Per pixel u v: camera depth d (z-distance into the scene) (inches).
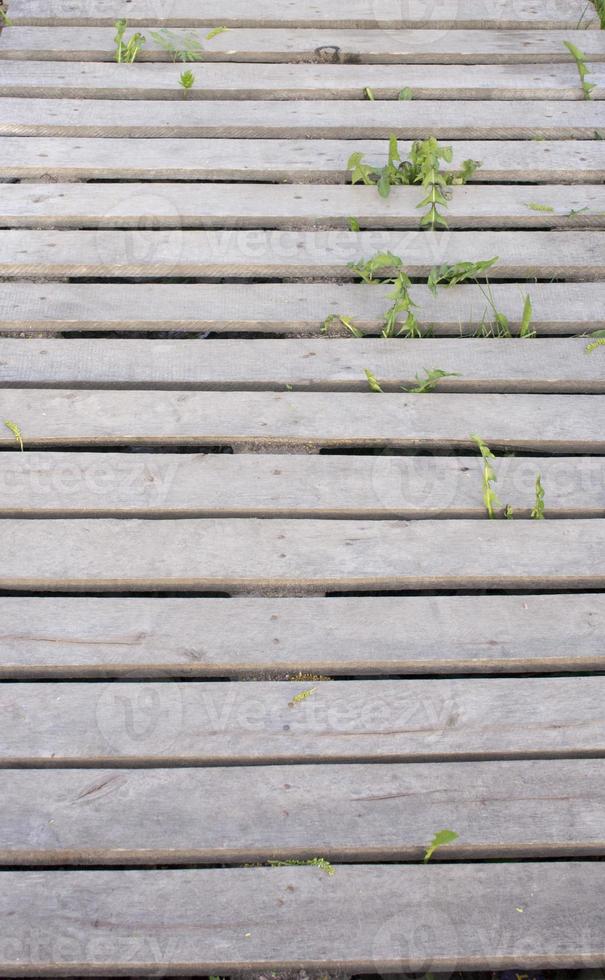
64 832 81.7
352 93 151.8
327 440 108.4
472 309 122.0
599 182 141.4
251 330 120.4
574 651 93.1
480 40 161.3
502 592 102.3
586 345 118.3
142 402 111.2
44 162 137.6
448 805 83.7
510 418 110.8
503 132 146.6
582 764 86.3
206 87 150.1
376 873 80.6
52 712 88.4
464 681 91.4
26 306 120.5
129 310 120.2
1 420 109.0
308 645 93.0
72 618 94.4
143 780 84.7
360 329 120.6
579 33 163.9
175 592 103.0
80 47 156.3
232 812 83.0
